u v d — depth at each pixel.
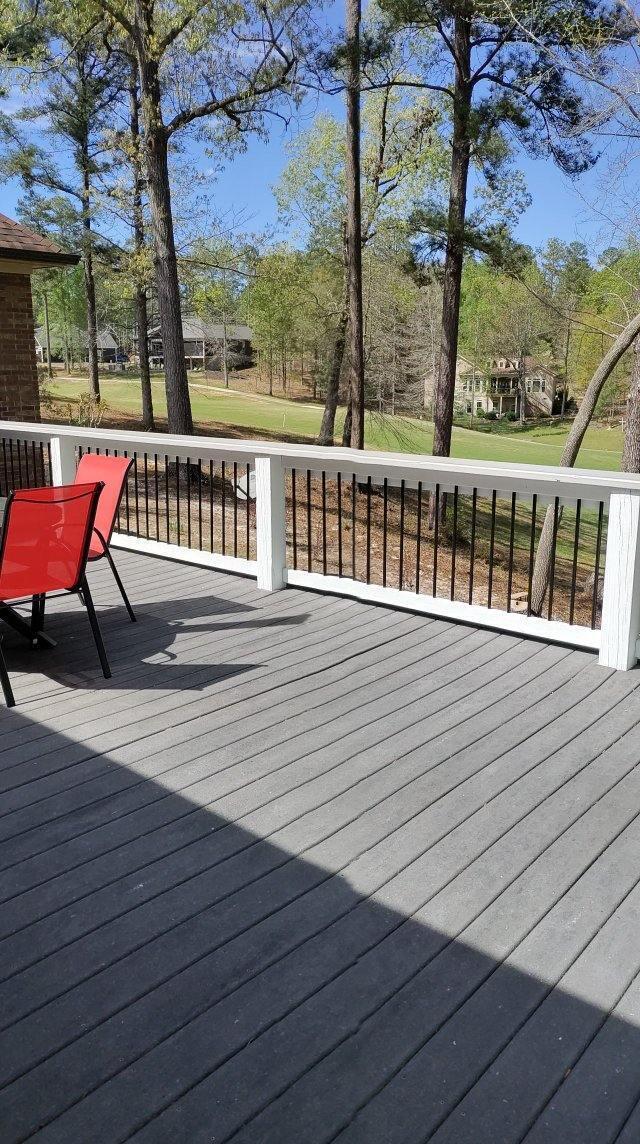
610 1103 1.56
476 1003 1.80
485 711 3.29
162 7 12.00
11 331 8.90
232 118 13.24
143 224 15.91
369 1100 1.57
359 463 4.35
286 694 3.48
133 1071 1.63
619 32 10.92
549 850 2.36
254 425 28.89
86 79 16.77
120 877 2.24
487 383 49.28
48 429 6.38
